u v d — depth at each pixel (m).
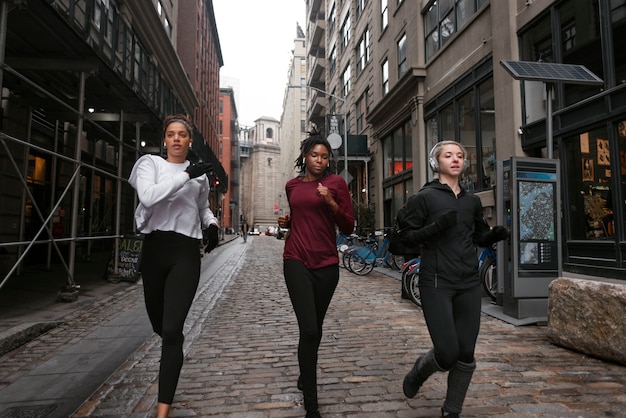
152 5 14.74
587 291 3.97
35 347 4.55
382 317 5.86
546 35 9.06
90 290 8.11
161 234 2.62
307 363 2.63
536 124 9.11
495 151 10.68
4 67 5.26
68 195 12.99
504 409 2.83
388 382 3.39
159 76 12.50
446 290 2.46
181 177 2.54
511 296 5.54
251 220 105.81
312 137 2.91
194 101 26.09
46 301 6.85
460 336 2.46
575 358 3.95
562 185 8.52
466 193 2.66
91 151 14.66
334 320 5.69
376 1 20.06
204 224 2.93
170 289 2.52
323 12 35.22
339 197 2.84
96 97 9.81
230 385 3.36
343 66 27.23
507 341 4.56
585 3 8.05
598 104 7.66
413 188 15.37
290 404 2.98
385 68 19.19
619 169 7.25
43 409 2.99
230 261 15.29
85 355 4.27
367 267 11.09
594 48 7.87
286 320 5.78
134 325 5.53
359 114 23.66
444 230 2.53
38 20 6.17
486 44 11.02
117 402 3.04
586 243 7.90
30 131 10.28
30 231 11.24
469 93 12.04
